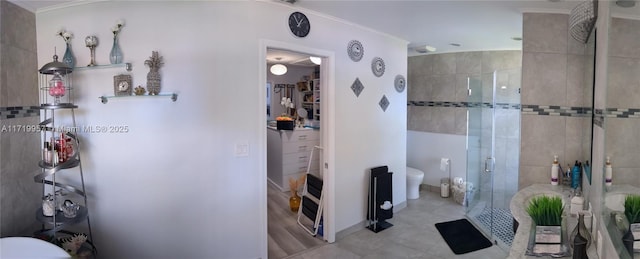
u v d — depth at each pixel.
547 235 1.50
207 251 2.53
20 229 2.23
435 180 4.84
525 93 2.70
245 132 2.56
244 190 2.59
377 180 3.46
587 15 1.83
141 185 2.41
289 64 6.14
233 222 2.58
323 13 2.88
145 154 2.40
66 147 2.22
